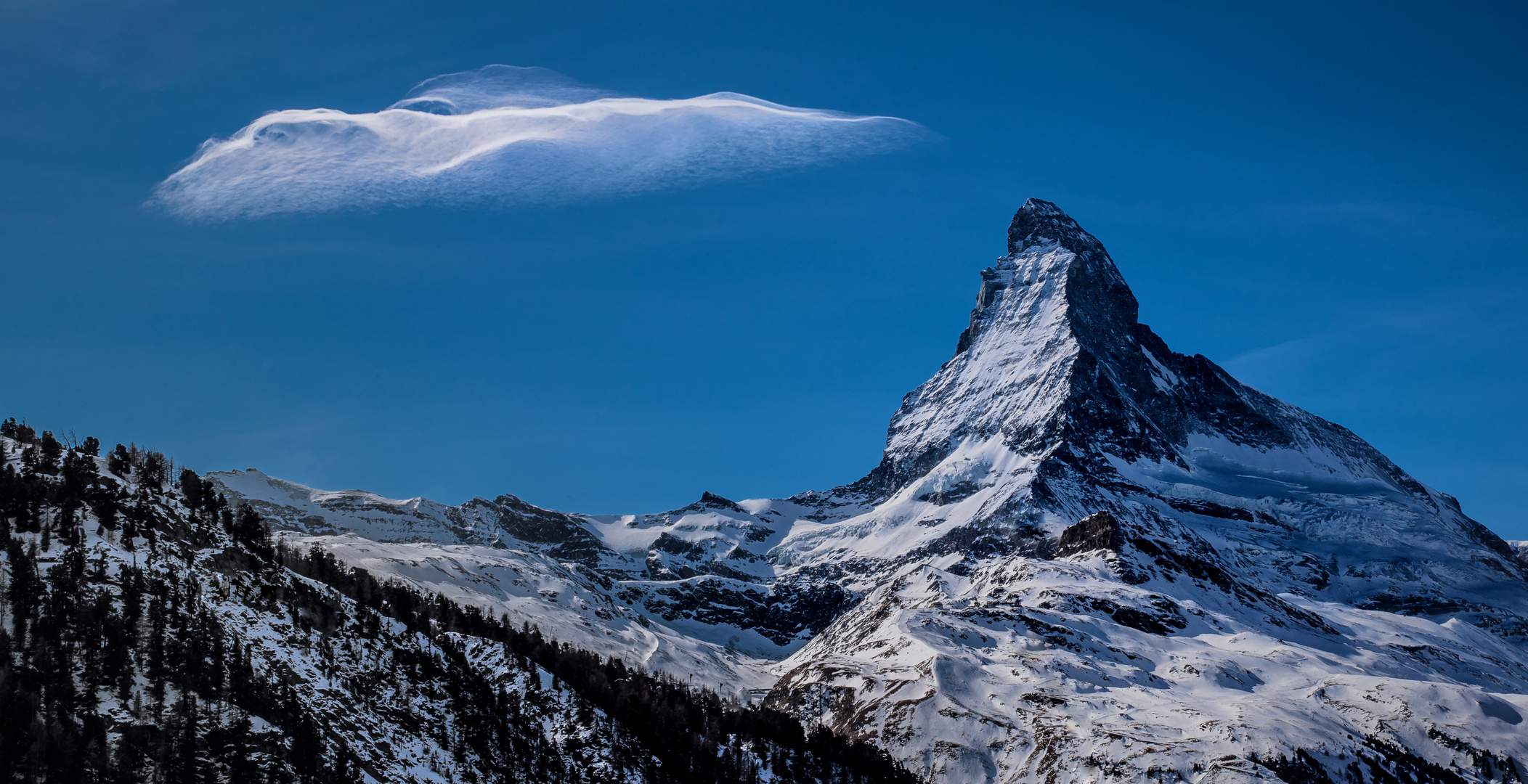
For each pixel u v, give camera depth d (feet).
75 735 521.65
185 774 524.52
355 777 577.02
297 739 576.20
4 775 492.54
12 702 525.34
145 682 567.59
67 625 582.35
